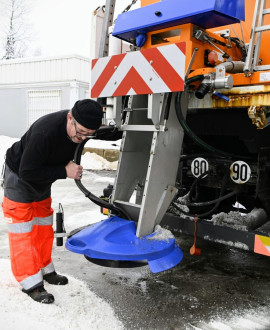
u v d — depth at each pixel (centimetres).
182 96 270
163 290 293
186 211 318
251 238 261
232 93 259
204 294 287
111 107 279
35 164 234
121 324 235
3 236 422
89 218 505
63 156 254
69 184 787
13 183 248
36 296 251
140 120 286
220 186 328
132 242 240
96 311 246
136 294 284
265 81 245
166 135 261
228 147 358
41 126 236
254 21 249
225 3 239
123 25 285
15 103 1578
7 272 300
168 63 233
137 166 293
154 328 234
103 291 288
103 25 356
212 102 270
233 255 380
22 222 252
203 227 284
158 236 251
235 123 322
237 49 312
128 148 282
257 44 253
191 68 262
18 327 219
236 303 273
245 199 348
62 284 282
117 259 225
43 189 257
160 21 260
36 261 263
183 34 261
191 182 355
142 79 249
